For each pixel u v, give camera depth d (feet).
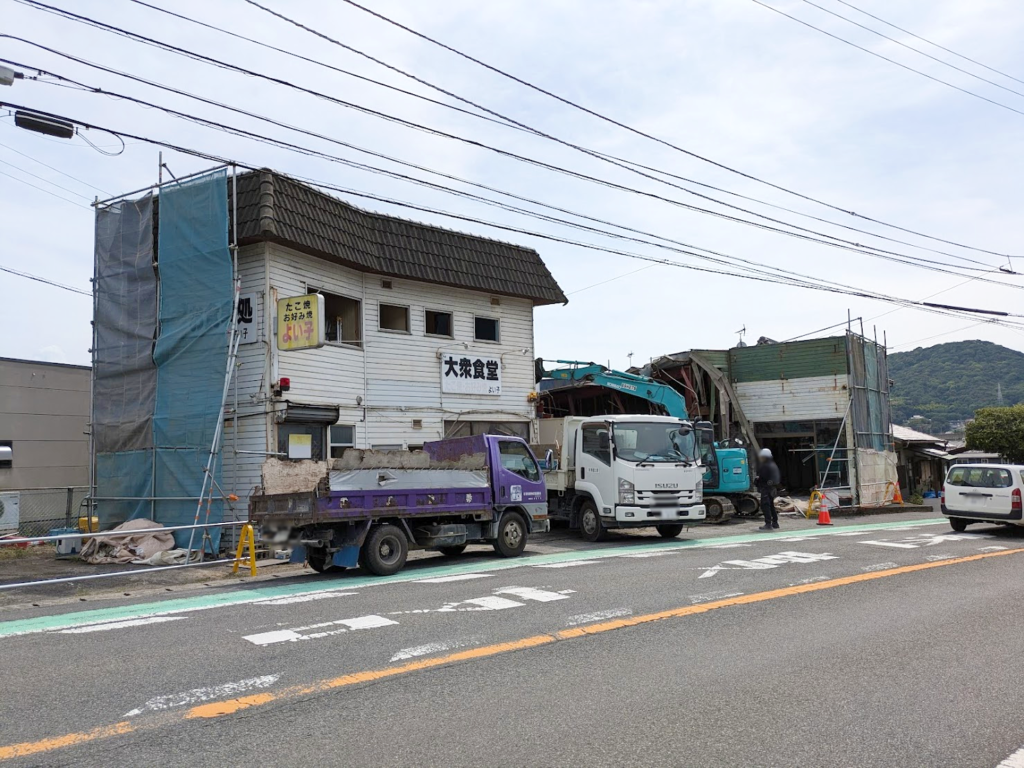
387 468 40.65
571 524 59.47
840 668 21.40
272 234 51.44
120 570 45.11
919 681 20.33
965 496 58.85
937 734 16.62
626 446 55.31
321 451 57.36
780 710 17.94
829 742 16.06
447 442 50.78
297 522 37.83
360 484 39.32
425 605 29.63
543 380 81.71
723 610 28.68
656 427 56.70
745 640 24.38
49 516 64.64
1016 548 48.47
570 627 25.81
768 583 34.60
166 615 28.91
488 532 46.47
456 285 66.49
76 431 71.82
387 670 20.74
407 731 16.35
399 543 40.60
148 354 54.95
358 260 58.85
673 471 55.72
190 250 53.62
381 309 64.34
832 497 89.20
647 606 29.32
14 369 67.62
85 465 72.18
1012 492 56.18
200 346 52.80
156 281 55.83
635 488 54.44
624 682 19.92
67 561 49.96
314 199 56.80
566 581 35.19
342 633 24.90
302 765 14.57
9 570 45.80
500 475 47.16
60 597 35.58
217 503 51.44
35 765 14.53
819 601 30.68
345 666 21.11
